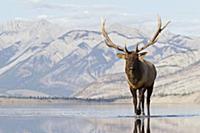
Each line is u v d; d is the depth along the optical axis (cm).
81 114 13350
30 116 12238
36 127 8744
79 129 8294
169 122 9788
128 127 8606
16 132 7862
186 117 11638
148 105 11888
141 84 11131
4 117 11694
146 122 9775
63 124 9375
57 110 17338
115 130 8094
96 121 10088
